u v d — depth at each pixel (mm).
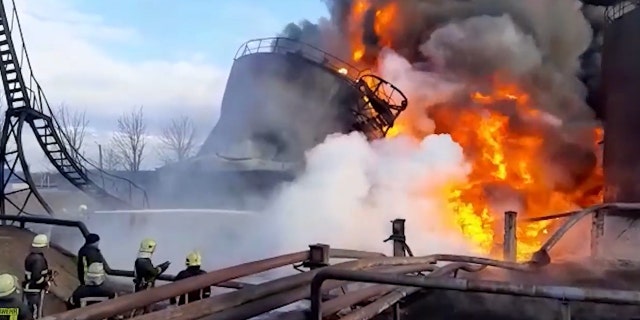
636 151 17250
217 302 4934
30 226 17969
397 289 7410
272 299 5469
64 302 11641
